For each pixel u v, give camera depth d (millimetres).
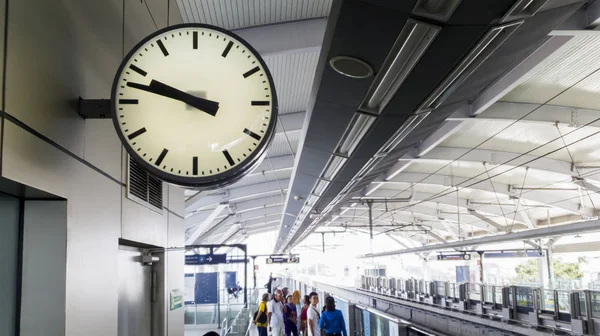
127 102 3008
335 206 21422
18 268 2822
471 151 21125
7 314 2684
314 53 11789
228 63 3107
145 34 4906
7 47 2279
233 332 10617
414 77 4957
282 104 15312
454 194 33250
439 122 8242
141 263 5281
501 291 15562
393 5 3535
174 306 6320
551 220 33656
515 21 3906
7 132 2252
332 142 8641
